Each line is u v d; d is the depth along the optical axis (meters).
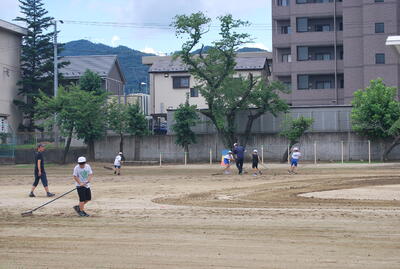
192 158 48.31
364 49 58.03
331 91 61.53
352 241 11.76
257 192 22.97
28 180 31.31
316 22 63.25
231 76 46.44
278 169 37.06
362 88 59.03
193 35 43.94
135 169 40.50
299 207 17.73
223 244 11.65
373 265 9.73
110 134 51.09
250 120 46.19
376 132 43.81
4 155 48.03
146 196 21.83
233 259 10.30
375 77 57.53
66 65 61.62
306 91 62.12
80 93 45.94
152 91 66.12
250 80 44.72
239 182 27.95
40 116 47.25
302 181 27.78
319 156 45.50
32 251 11.27
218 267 9.76
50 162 47.78
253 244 11.60
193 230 13.39
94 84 49.94
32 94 57.84
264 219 15.02
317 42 61.97
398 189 23.17
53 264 10.21
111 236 12.78
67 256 10.79
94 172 37.47
